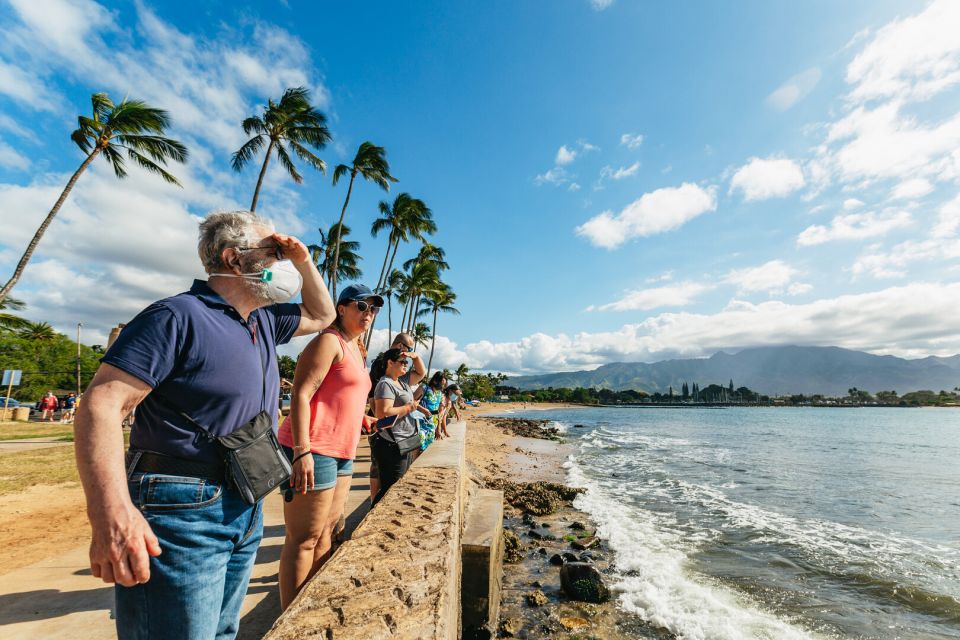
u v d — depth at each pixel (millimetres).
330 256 28125
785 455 19453
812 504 10188
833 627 4500
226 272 1488
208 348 1295
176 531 1219
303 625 1270
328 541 2652
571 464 15727
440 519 2420
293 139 18797
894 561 6355
